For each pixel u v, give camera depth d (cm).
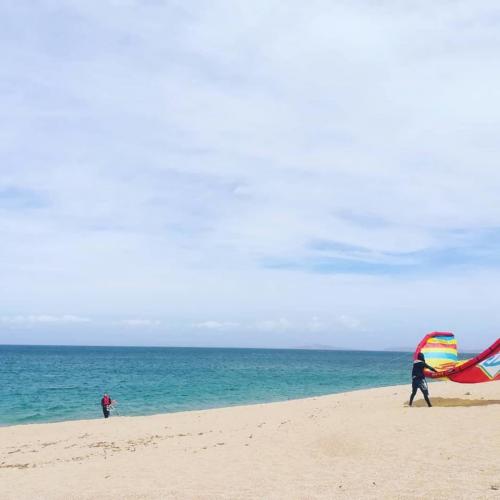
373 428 1270
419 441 1080
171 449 1367
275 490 829
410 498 707
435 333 1812
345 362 13362
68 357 14588
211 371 7831
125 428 2017
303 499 761
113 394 4188
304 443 1216
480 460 881
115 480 1020
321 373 7331
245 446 1275
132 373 7231
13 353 18700
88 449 1541
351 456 1030
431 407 1549
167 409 3189
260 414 2083
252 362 12481
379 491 760
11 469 1273
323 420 1542
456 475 803
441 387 2359
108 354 18988
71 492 938
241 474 973
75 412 3156
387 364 11806
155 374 7000
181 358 15012
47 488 994
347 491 781
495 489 710
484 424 1191
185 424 2003
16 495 948
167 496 847
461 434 1106
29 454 1534
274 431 1469
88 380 5825
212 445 1358
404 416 1412
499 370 1573
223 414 2216
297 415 1867
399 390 2612
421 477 814
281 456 1108
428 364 1781
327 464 991
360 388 4503
